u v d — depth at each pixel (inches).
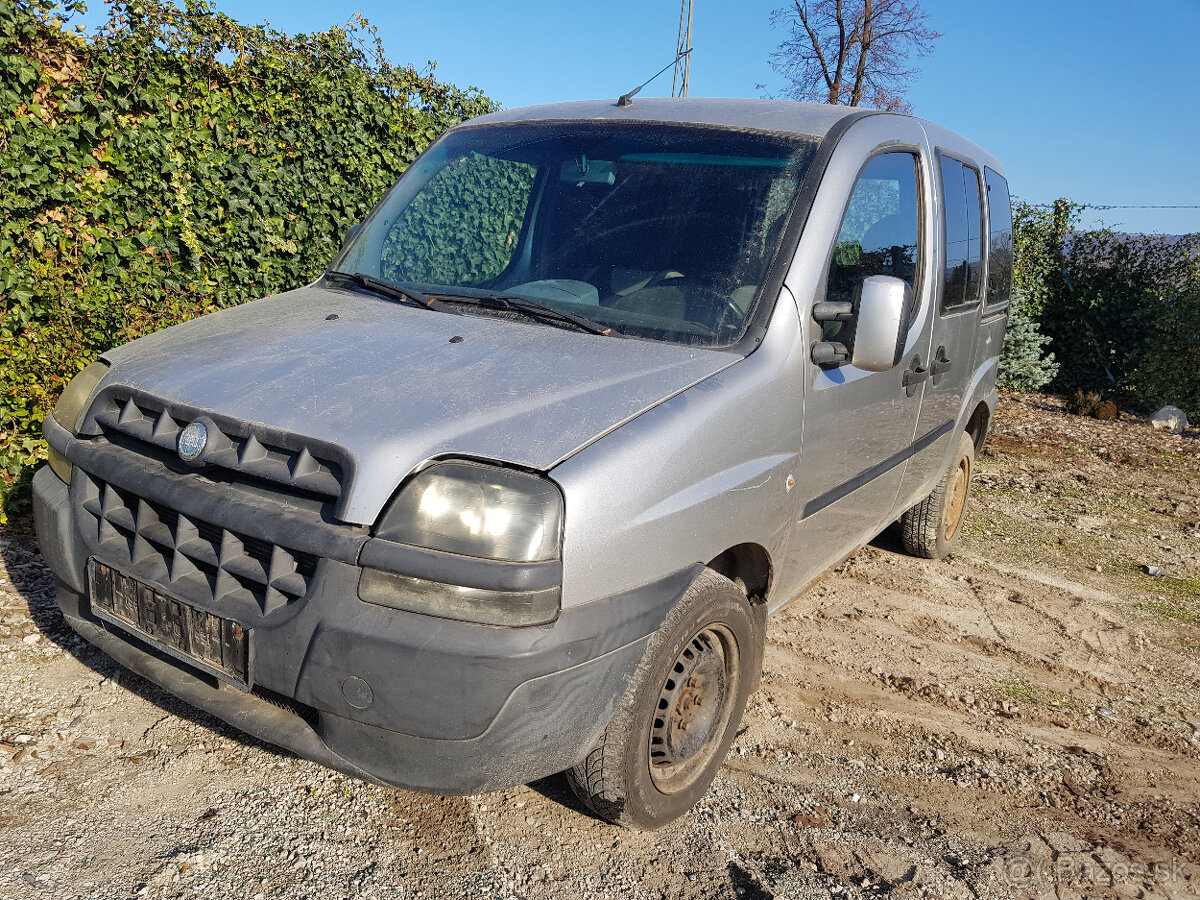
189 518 99.0
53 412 122.0
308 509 92.9
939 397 183.6
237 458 96.2
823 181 130.3
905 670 172.9
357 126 312.8
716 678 118.1
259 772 117.6
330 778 117.9
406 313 124.4
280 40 288.8
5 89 227.3
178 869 98.9
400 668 87.2
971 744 148.5
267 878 99.4
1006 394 555.8
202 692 100.6
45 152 236.8
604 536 93.5
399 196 153.3
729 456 109.9
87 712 126.0
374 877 101.4
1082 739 155.1
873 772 136.6
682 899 104.0
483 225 140.6
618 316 121.0
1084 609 216.7
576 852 109.5
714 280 122.2
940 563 237.8
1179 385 518.9
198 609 96.7
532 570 87.7
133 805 108.7
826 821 122.0
